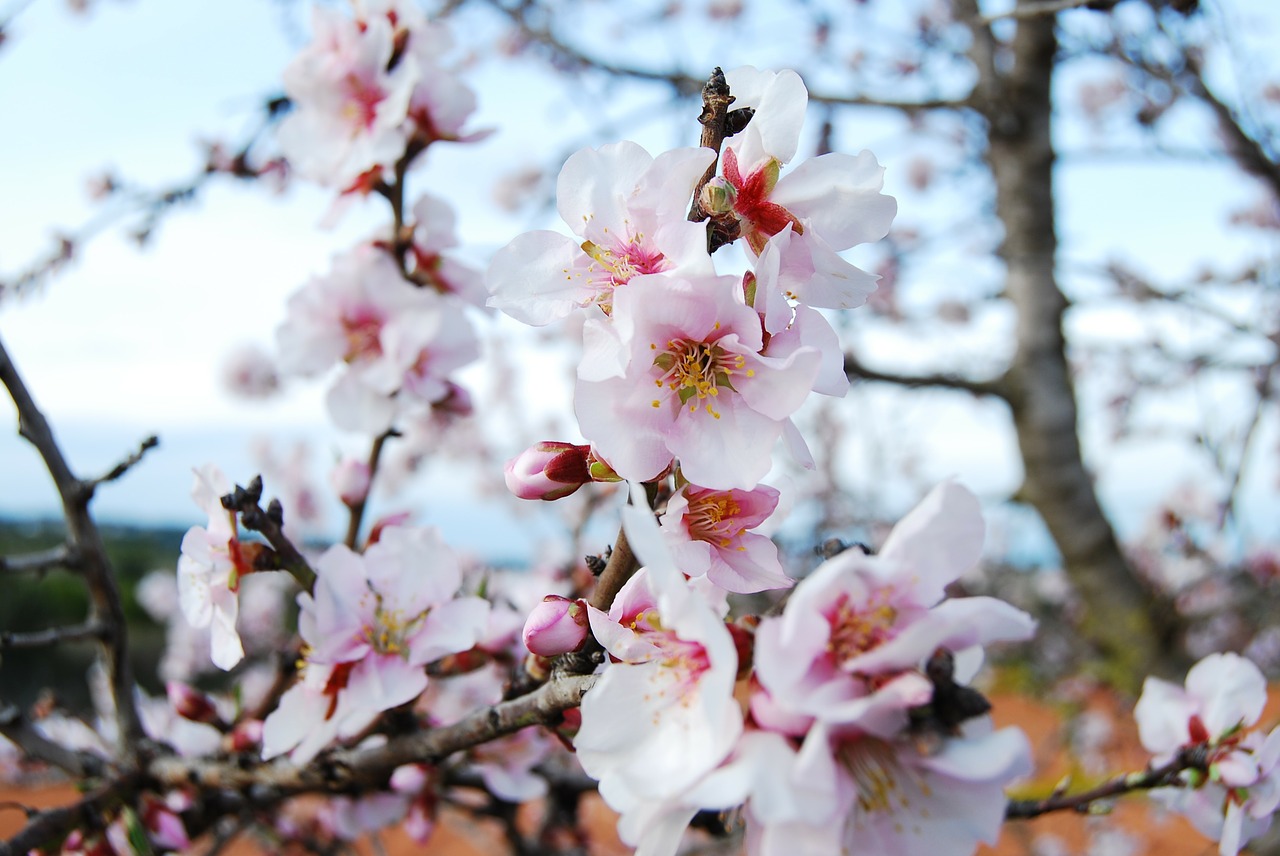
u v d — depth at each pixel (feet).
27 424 0.99
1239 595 2.85
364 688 0.86
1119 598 2.20
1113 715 3.06
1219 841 0.87
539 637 0.72
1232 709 0.87
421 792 1.13
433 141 1.14
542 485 0.74
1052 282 2.20
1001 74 2.14
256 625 2.96
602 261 0.72
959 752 0.60
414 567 0.90
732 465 0.70
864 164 0.73
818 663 0.61
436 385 1.18
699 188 0.72
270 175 1.72
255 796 1.12
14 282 1.40
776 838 0.60
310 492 3.09
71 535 1.02
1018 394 2.22
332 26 1.14
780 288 0.73
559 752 1.51
